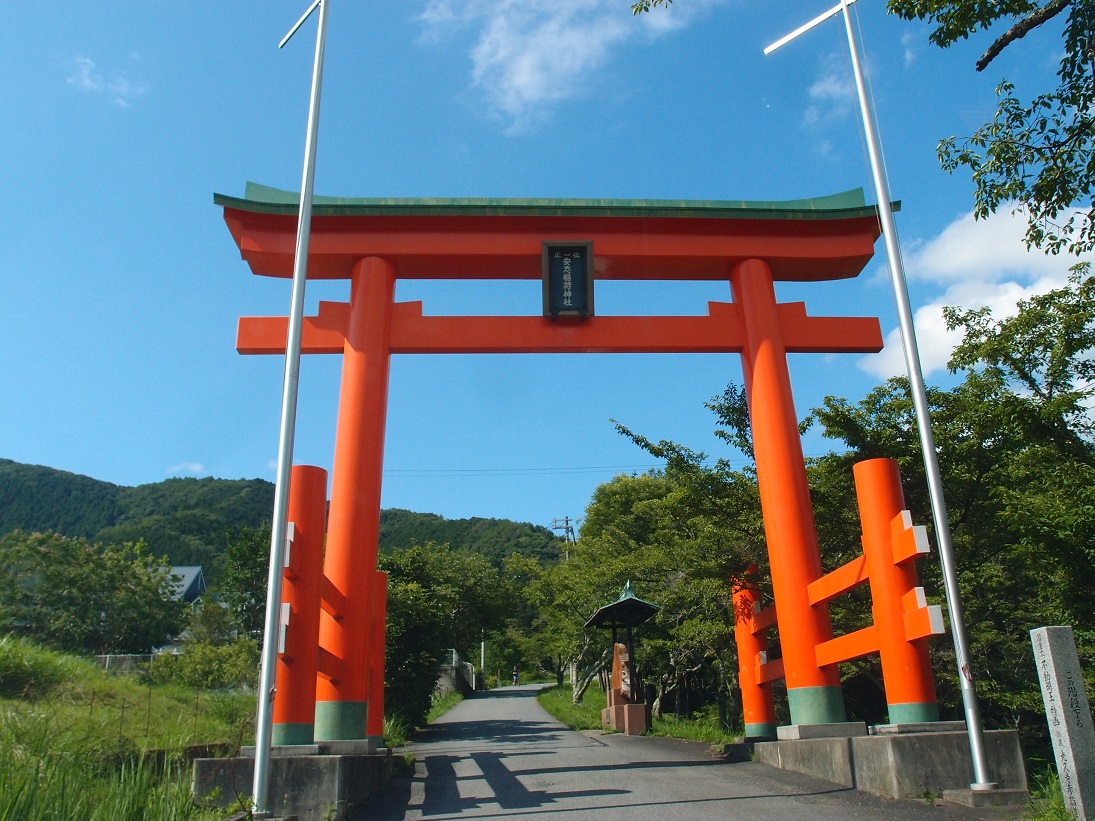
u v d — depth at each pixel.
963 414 12.96
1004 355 12.23
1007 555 13.92
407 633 21.06
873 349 12.62
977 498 13.83
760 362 12.22
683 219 12.61
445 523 87.00
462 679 47.50
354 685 10.30
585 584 24.83
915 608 9.09
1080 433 11.87
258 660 19.50
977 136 8.82
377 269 12.15
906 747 8.36
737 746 12.21
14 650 12.38
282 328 12.02
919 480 13.91
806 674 10.88
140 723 11.62
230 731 12.40
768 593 14.63
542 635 36.84
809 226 12.86
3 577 27.34
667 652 22.17
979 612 14.84
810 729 10.48
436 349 12.13
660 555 19.11
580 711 26.31
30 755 5.93
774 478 11.70
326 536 10.98
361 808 8.59
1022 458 11.92
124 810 5.48
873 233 12.95
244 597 26.64
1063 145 8.45
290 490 9.19
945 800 8.04
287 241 12.18
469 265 12.57
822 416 14.55
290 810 7.74
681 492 15.34
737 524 14.98
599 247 12.52
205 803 6.95
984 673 14.30
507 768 11.55
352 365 11.65
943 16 8.73
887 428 14.20
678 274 13.16
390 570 22.94
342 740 9.61
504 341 12.20
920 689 9.12
